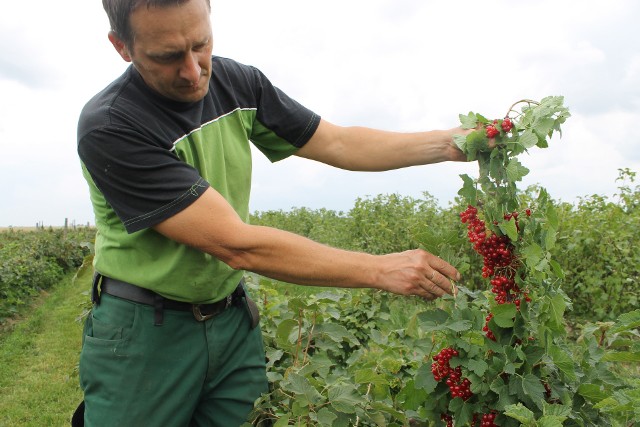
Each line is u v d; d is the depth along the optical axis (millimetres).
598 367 2523
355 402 2525
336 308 4340
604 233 7852
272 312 3867
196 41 2170
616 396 2209
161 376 2631
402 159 2889
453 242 2383
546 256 2240
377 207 12867
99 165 2348
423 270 2307
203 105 2631
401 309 6676
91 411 2660
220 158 2668
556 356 2129
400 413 2631
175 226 2312
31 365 8266
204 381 2754
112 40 2334
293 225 18312
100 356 2625
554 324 2236
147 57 2188
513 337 2238
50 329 10453
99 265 2680
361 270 2322
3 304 11570
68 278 18016
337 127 2986
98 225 2689
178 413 2678
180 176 2309
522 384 2123
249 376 2869
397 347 3350
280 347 3250
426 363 2350
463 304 2273
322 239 14266
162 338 2621
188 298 2615
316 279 2352
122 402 2600
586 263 7840
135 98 2434
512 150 2193
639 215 8945
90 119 2363
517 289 2256
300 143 2951
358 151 2945
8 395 7031
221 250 2330
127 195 2348
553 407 1963
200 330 2693
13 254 15188
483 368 2141
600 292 7430
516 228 2156
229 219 2320
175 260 2523
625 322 2127
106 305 2670
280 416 2719
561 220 8602
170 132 2465
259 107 2891
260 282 4133
